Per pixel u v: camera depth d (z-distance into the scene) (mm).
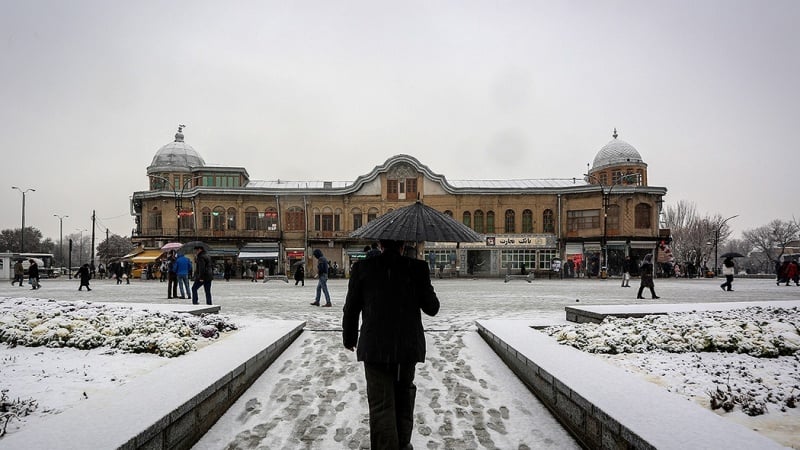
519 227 46875
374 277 4020
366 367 3881
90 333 7348
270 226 46844
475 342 8812
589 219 45531
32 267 27062
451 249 46781
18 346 7250
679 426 3498
